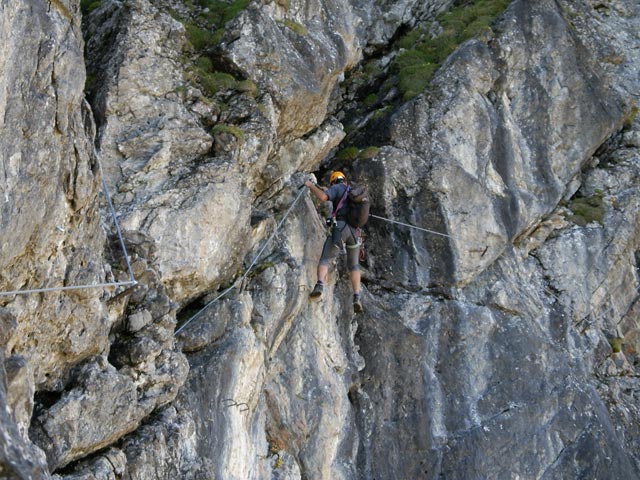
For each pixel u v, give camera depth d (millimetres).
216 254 9922
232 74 11203
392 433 12469
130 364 8531
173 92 10328
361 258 12727
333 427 11586
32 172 6848
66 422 7559
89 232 7930
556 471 13133
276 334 11047
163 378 8742
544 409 13312
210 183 9836
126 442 8398
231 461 9695
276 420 11148
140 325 8727
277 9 11938
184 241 9555
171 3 11719
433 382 12844
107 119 9867
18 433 5789
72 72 7273
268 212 11648
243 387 10062
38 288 7266
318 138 12602
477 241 13430
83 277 7770
